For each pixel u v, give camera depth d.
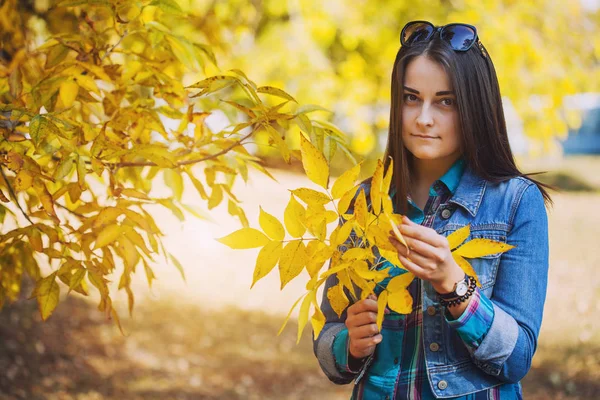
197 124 1.81
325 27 5.01
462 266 1.22
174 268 7.78
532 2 5.81
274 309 7.09
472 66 1.42
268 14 5.46
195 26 3.48
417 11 5.30
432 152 1.44
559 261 8.45
